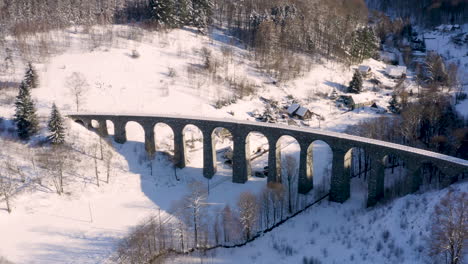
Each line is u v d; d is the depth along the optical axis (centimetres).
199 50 19888
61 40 19075
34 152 12031
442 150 11956
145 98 15612
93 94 15300
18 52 17688
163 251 9494
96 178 11694
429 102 15162
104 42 19038
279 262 9081
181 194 11512
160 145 13375
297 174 11975
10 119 13275
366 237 9138
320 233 9738
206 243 9606
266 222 10275
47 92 15025
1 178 10656
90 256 9288
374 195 10069
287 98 17900
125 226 10238
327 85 19362
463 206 8012
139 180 12031
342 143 10175
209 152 12012
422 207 8956
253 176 12206
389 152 9700
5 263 8894
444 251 7862
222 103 16238
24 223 10075
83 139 12781
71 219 10394
